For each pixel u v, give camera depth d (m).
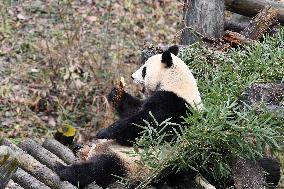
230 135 7.90
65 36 17.41
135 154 8.05
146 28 19.16
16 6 18.59
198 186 8.43
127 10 19.75
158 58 8.95
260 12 12.10
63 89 15.27
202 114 8.05
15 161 5.80
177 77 8.52
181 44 12.34
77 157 9.72
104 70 15.84
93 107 14.89
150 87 8.77
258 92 8.68
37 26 17.84
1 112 14.35
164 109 8.38
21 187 8.04
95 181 8.27
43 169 8.52
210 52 10.15
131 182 8.24
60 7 18.91
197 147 8.01
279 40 10.41
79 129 14.28
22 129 13.97
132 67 16.42
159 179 8.48
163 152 7.97
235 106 8.66
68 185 8.20
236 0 13.09
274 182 9.33
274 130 8.16
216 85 8.95
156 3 20.56
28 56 16.36
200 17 12.23
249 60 9.47
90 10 19.27
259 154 7.93
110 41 17.83
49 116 14.58
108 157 8.30
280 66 9.21
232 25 13.69
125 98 9.30
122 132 8.40
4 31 17.30
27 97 14.91
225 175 8.48
